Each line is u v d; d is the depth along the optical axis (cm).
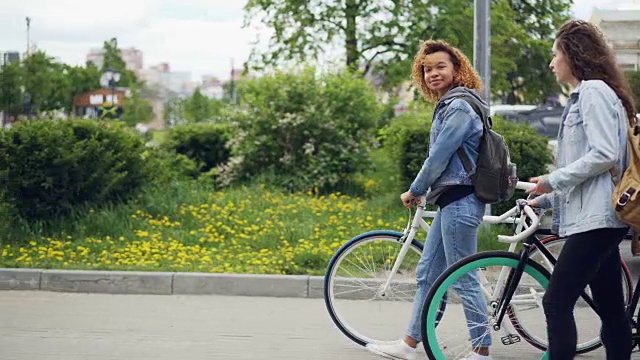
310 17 2564
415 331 595
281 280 818
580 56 476
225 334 673
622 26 1330
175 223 1072
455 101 548
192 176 1516
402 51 2623
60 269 852
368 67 2658
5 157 1019
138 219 1062
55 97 5384
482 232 895
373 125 1474
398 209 1177
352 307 640
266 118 1453
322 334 675
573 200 473
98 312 745
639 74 820
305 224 1080
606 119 458
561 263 479
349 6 2577
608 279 506
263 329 690
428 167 549
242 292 821
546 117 1605
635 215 452
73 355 605
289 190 1400
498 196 549
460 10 2577
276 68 1508
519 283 543
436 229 586
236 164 1469
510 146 1043
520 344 632
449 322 570
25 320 711
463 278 538
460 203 551
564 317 480
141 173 1140
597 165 455
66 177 1037
